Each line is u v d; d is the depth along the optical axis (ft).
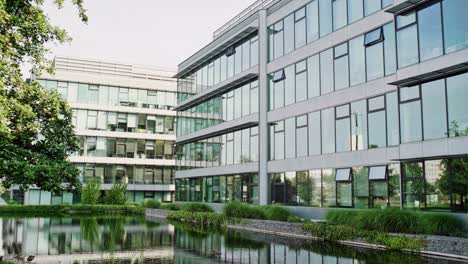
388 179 78.38
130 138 223.30
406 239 57.16
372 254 53.88
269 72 115.03
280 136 109.09
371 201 81.71
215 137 143.02
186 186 164.25
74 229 93.66
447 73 64.80
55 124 46.37
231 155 131.85
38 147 45.50
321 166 94.38
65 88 216.33
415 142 68.90
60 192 46.21
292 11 107.65
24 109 38.32
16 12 40.65
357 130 85.97
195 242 68.54
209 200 145.48
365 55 85.46
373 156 81.66
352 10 89.66
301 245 63.82
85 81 219.41
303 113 100.89
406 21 71.20
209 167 145.18
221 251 57.57
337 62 92.38
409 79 69.00
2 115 32.40
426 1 67.56
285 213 91.09
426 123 67.77
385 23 81.41
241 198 125.39
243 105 126.41
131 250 59.06
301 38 104.06
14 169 40.70
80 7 44.09
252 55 122.93
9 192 199.52
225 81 135.74
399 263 46.24
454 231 58.08
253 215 97.09
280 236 78.23
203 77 153.58
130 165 221.87
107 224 110.11
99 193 189.88
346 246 62.54
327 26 96.12
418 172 69.15
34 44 42.70
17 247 62.28
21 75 42.75
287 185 104.99
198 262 48.57
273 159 111.45
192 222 117.29
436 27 66.03
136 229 94.48
